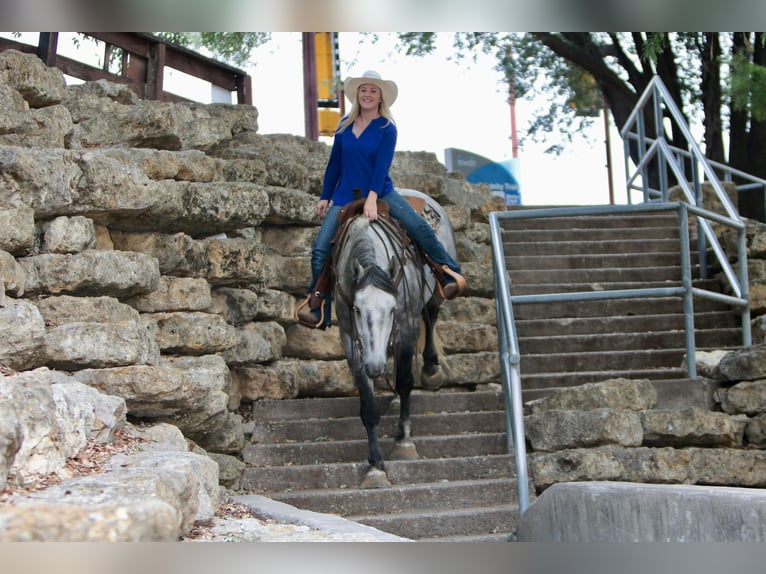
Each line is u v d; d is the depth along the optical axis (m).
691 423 6.95
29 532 2.96
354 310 6.34
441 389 8.72
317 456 7.24
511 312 6.90
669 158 10.56
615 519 4.97
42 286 5.75
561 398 7.29
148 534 3.11
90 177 6.12
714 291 9.69
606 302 9.62
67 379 5.33
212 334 6.77
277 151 9.59
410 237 7.25
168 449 5.26
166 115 7.51
